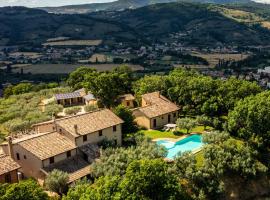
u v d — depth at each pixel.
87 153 71.50
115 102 113.94
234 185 68.56
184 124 87.56
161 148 69.50
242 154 72.00
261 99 82.62
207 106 95.75
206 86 101.19
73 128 73.69
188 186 62.44
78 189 50.44
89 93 125.75
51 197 55.12
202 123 91.88
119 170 60.53
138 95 113.81
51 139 71.00
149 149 67.56
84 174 66.00
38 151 66.94
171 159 69.50
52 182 60.25
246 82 106.19
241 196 68.00
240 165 69.69
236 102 93.12
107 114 81.81
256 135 80.00
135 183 47.34
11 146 69.38
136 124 95.44
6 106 128.62
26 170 69.38
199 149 75.50
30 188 46.66
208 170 64.56
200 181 62.75
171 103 101.12
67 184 62.16
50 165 67.12
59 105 118.50
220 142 74.31
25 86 170.12
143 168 48.38
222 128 89.50
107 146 75.12
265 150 80.00
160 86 112.25
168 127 92.38
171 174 55.69
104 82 110.00
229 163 69.12
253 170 70.38
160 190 47.59
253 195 69.75
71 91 145.88
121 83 122.19
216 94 99.69
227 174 68.88
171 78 112.50
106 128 77.81
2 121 110.62
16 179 62.94
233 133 86.06
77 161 70.06
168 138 85.50
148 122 92.94
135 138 81.44
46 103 126.88
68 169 67.06
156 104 98.50
